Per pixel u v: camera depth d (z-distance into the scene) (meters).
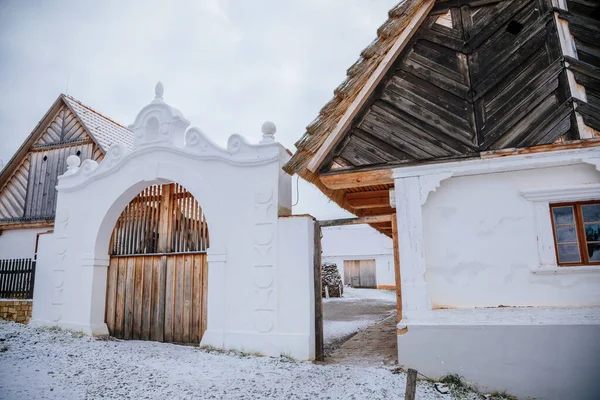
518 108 5.59
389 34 5.95
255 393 5.02
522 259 5.50
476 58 5.94
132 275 8.62
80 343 7.68
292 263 6.68
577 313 5.09
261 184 7.14
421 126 5.96
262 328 6.70
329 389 5.11
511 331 5.22
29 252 14.55
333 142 6.21
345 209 8.49
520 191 5.57
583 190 5.27
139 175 8.34
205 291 7.72
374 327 10.76
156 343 7.79
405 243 5.81
